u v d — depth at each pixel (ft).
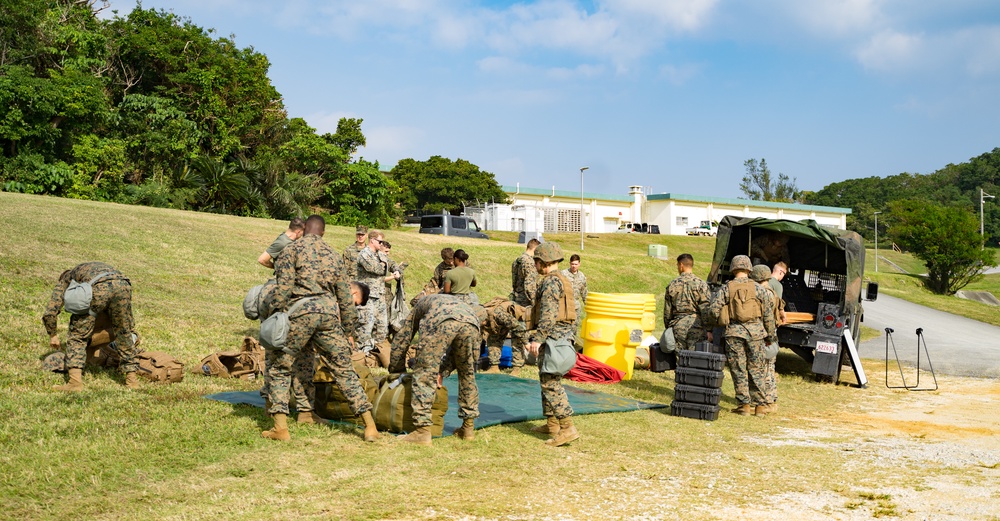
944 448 23.20
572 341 21.65
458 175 221.46
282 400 19.98
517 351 35.09
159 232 62.08
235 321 38.86
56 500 15.12
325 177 137.18
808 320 39.52
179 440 19.43
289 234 27.04
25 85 97.76
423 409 20.21
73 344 23.76
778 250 43.78
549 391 21.31
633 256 114.21
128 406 22.26
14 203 61.52
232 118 125.18
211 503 15.21
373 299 33.32
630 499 16.39
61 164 101.24
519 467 18.70
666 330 32.22
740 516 15.44
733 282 28.37
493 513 15.06
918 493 17.56
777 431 25.32
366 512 14.85
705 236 220.43
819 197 512.63
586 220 239.09
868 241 357.41
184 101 125.70
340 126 140.26
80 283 23.54
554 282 21.17
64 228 54.34
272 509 14.90
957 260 167.22
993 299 180.04
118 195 105.70
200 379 26.94
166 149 114.01
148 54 123.85
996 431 26.63
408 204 217.77
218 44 133.59
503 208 189.16
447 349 20.29
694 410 26.58
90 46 118.83
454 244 90.94
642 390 32.07
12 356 26.53
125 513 14.56
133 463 17.56
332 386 22.43
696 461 20.22
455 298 21.06
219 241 65.00
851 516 15.66
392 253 75.20
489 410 25.32
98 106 107.45
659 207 252.42
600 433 23.13
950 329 78.79
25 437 18.88
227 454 18.58
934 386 38.78
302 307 19.65
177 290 44.75
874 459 21.27
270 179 121.08
